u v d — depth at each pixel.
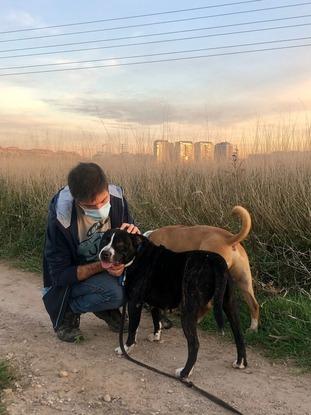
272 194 2.91
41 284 2.97
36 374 1.72
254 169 3.27
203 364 1.84
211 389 1.64
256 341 2.02
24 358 1.85
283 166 3.14
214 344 2.04
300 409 1.52
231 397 1.59
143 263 1.86
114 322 2.13
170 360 1.87
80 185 1.82
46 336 2.09
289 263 2.59
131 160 4.39
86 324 2.26
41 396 1.57
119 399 1.56
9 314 2.40
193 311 1.72
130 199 3.62
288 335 1.98
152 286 1.84
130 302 1.88
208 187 3.23
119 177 4.11
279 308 2.20
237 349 1.79
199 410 1.50
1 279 3.09
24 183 4.48
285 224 2.76
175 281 1.80
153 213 3.40
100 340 2.05
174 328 2.22
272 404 1.55
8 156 5.62
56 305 2.01
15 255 3.60
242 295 2.21
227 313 1.80
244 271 2.13
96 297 1.97
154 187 3.60
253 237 2.77
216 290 1.70
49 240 1.98
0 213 4.13
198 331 2.17
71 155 5.28
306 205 2.69
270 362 1.87
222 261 1.74
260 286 2.45
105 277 1.97
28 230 3.80
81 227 1.96
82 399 1.56
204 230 2.20
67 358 1.85
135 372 1.75
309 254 2.59
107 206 1.93
